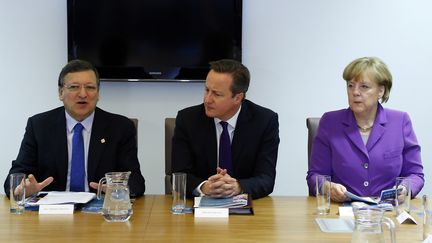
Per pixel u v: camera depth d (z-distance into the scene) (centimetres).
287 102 356
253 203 220
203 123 250
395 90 355
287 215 199
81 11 341
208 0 345
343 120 250
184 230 178
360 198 212
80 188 245
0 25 345
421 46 353
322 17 351
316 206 212
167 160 275
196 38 346
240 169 248
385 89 244
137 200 225
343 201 218
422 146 358
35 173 248
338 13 351
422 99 355
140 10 344
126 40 345
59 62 348
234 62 242
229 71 236
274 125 253
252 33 351
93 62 344
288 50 353
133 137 256
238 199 216
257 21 351
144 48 346
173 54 347
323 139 251
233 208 206
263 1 350
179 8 345
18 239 166
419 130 357
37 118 254
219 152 248
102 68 345
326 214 200
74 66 242
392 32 352
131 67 346
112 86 354
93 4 341
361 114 246
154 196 234
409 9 351
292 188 363
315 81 354
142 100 355
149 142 357
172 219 192
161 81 349
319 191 203
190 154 249
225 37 346
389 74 242
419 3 350
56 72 349
